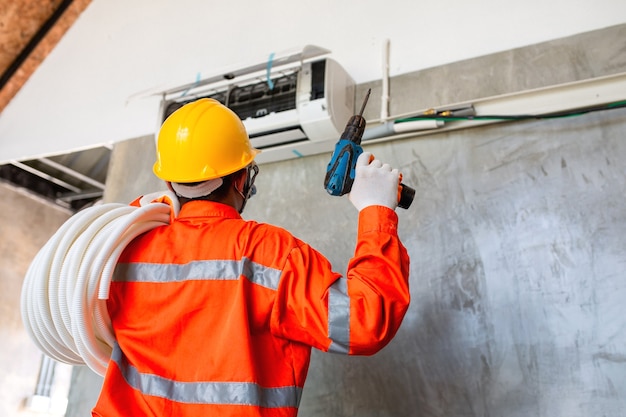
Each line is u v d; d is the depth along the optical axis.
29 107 3.53
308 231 2.26
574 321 1.73
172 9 3.11
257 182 2.44
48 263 1.21
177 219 1.26
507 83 2.07
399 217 2.08
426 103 2.19
